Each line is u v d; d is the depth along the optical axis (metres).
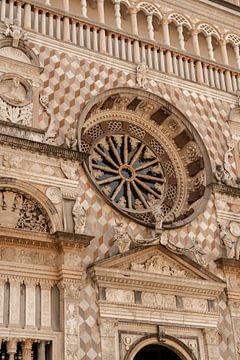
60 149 30.73
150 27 38.31
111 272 29.58
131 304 29.86
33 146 30.03
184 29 40.75
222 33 41.66
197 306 31.78
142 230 32.16
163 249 31.75
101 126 35.81
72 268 28.50
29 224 29.03
